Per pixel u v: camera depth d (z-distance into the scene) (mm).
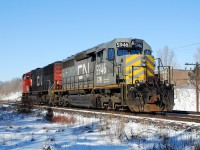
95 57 22812
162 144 9961
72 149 9742
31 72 44781
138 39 20156
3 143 10766
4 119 20125
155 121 13562
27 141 11297
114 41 20109
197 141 9922
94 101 22781
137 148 9742
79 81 26203
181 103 35062
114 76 19516
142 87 17938
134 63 19031
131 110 18203
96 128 14289
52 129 14594
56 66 32500
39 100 38750
